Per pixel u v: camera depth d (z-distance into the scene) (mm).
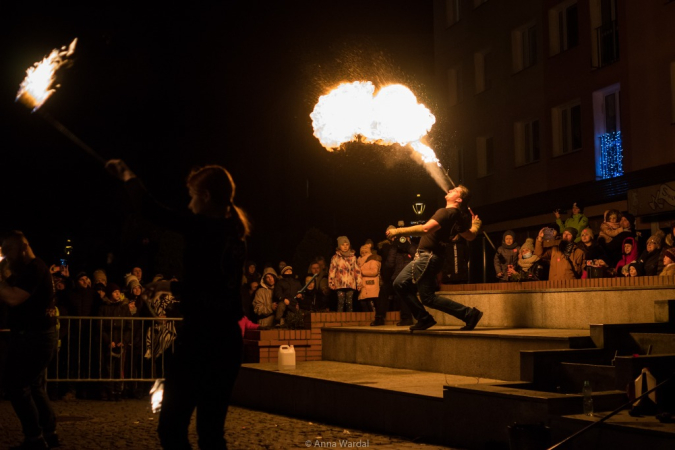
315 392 9352
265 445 7512
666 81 17953
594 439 5852
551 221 21234
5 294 6867
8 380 7012
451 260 14852
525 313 10750
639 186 17500
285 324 12898
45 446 7125
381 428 8227
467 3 26094
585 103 20766
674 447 5285
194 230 4457
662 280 9352
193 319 4402
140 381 12250
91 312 12938
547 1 22266
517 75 23641
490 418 6816
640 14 18703
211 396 4383
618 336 8109
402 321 13031
